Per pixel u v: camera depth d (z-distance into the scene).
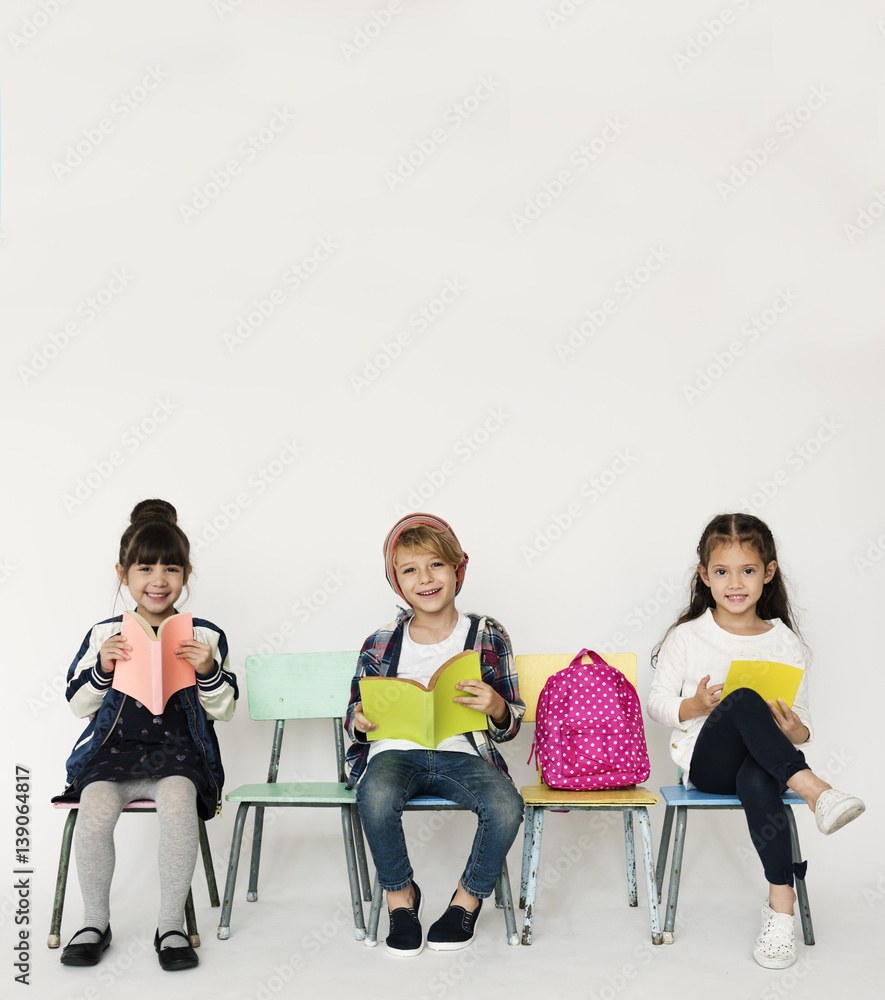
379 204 2.82
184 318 2.77
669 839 2.41
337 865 2.60
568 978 1.87
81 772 2.12
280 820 2.62
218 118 2.83
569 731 2.17
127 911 2.36
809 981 1.84
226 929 2.12
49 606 2.63
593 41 2.84
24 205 2.78
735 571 2.24
